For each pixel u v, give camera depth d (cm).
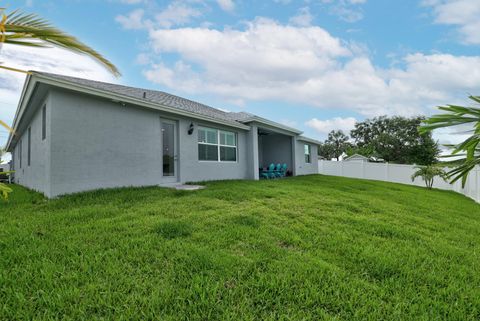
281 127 1310
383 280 250
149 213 448
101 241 310
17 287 210
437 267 285
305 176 1477
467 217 612
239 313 190
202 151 959
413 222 488
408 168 1697
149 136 764
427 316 196
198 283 222
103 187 646
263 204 552
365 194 841
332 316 192
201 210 478
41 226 366
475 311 207
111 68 262
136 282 221
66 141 583
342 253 308
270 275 241
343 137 3878
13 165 1527
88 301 195
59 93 574
